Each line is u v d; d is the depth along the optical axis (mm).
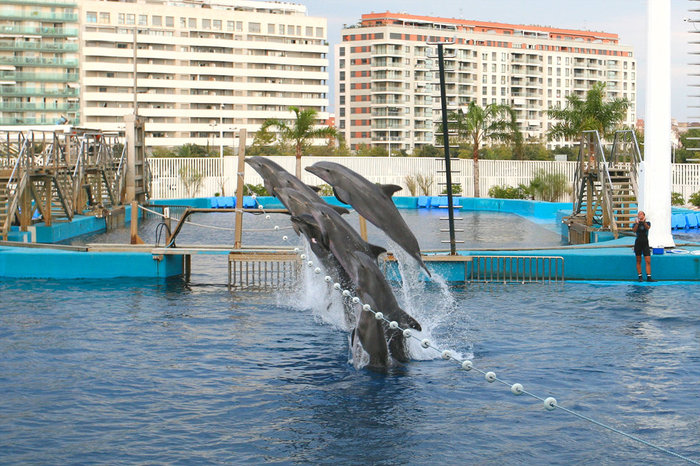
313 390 12984
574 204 36500
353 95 154000
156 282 23156
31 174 32438
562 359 14797
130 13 129500
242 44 137875
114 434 10984
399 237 14320
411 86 151125
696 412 11898
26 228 31922
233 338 16438
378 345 14219
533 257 23391
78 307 19328
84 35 125875
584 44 175125
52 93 121875
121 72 129125
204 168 59094
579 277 23844
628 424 11422
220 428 11250
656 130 24750
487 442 10758
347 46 154000
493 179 62938
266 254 22594
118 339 16234
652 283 23109
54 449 10414
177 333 16797
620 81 181250
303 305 19891
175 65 133000
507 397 12648
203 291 21750
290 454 10312
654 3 24391
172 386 13172
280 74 141125
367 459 10180
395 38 149625
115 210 42656
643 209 25406
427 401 12438
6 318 18000
